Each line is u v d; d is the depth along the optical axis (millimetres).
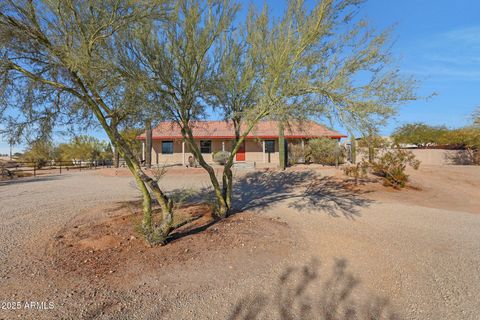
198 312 3078
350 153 22109
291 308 3180
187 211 7812
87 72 4273
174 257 4609
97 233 5766
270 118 5719
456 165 22516
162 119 5715
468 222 7324
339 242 5531
